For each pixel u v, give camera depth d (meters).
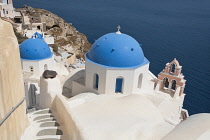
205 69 56.78
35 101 18.91
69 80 22.28
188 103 39.62
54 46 50.38
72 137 9.34
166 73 23.42
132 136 11.22
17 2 178.62
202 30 115.75
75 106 14.63
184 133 9.88
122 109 13.87
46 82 13.52
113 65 17.86
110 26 115.94
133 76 18.16
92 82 19.23
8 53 7.29
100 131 10.84
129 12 178.38
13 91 7.88
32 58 24.88
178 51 72.88
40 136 9.81
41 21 70.00
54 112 12.68
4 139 6.77
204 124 10.32
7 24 9.78
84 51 68.19
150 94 19.50
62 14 145.88
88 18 137.38
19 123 8.80
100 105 14.48
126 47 18.16
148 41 85.56
